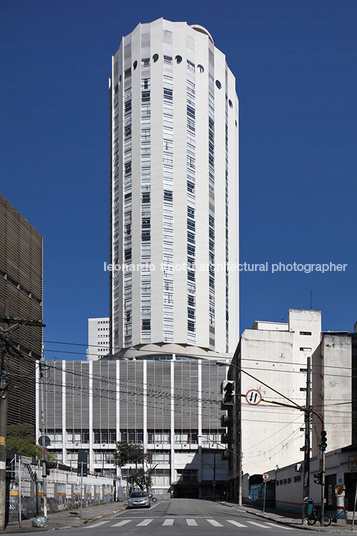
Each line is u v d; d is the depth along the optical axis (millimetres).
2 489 25266
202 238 154000
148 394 130625
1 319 26359
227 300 159375
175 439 129250
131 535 21062
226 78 173375
